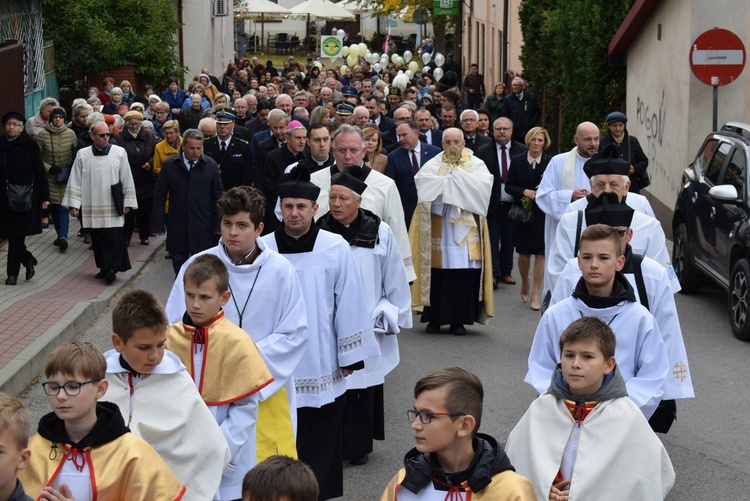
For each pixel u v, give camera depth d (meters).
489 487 4.06
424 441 4.02
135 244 16.89
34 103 23.55
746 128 13.09
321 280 6.52
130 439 4.41
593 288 6.05
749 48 16.53
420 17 59.62
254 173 13.66
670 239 17.52
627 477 5.20
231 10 54.78
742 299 11.23
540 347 6.16
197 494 4.88
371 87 24.53
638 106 20.47
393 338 7.99
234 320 5.80
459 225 11.11
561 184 10.67
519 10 30.06
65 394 4.23
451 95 20.59
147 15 29.31
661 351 6.01
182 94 27.73
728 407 9.10
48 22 26.42
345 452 7.56
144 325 4.73
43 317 11.40
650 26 19.39
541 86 28.77
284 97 16.62
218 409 5.30
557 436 5.30
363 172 8.84
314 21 86.88
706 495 7.23
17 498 3.90
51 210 15.85
